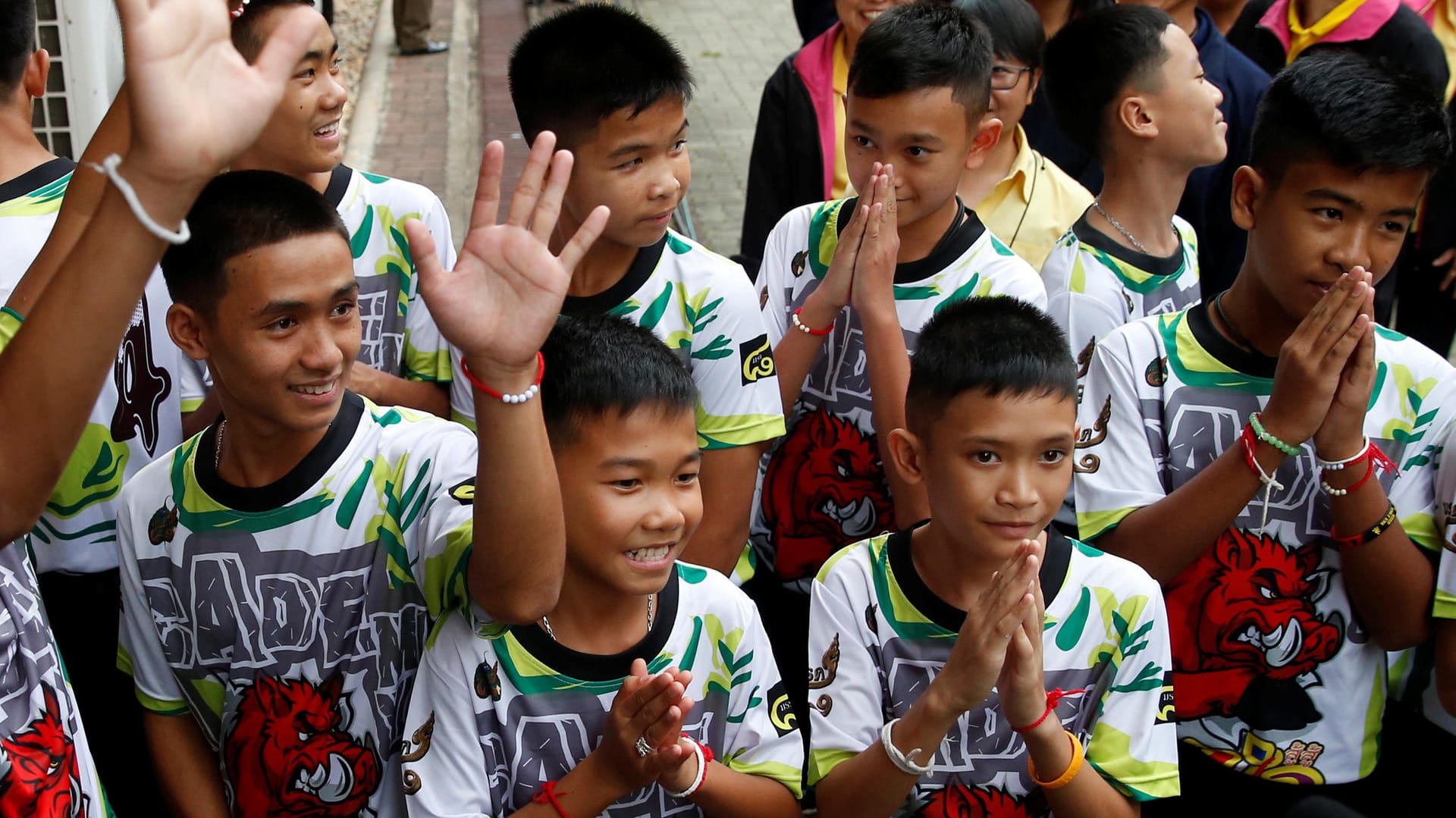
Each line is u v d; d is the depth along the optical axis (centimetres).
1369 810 226
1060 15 420
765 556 276
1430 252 425
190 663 195
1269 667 218
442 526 179
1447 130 204
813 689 200
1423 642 217
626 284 242
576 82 224
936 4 264
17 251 212
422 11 845
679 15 970
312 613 190
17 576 171
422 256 148
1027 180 340
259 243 172
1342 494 203
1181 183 283
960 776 195
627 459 173
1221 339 222
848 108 262
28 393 132
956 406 185
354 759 193
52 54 393
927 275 262
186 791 198
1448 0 463
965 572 193
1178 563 212
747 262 399
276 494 188
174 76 123
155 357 229
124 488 196
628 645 184
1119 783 191
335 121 255
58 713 171
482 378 151
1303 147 203
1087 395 232
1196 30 376
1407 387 219
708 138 719
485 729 180
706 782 177
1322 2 423
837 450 264
